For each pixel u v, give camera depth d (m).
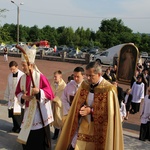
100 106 4.06
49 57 35.09
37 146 4.99
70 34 82.19
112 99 4.00
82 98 4.23
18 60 32.31
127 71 19.81
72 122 4.36
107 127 4.00
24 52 4.64
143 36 73.19
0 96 12.26
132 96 11.50
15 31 72.44
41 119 4.95
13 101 6.60
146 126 7.55
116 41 76.56
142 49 69.38
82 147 4.18
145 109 7.67
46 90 4.87
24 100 5.05
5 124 7.29
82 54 39.78
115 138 3.97
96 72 4.03
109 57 32.44
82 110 4.07
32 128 4.93
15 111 6.53
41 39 79.62
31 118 4.93
